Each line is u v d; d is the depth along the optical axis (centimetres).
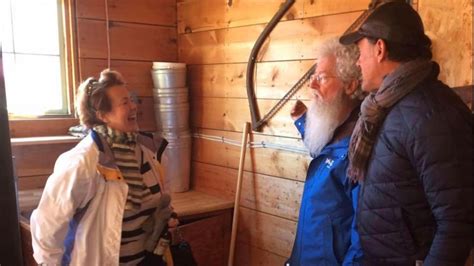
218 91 286
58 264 164
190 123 310
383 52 129
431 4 168
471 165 112
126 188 167
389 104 127
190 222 265
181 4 310
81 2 277
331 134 166
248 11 260
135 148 179
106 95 170
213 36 286
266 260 261
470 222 111
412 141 118
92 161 162
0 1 254
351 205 156
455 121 115
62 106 279
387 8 132
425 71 125
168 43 316
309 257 163
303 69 230
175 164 298
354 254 148
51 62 274
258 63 255
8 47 258
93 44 284
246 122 264
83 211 164
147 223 177
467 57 160
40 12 268
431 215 123
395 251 128
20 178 259
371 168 131
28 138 257
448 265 111
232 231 270
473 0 157
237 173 278
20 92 264
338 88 165
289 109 240
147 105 308
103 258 164
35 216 161
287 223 247
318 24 221
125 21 295
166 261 188
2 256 192
